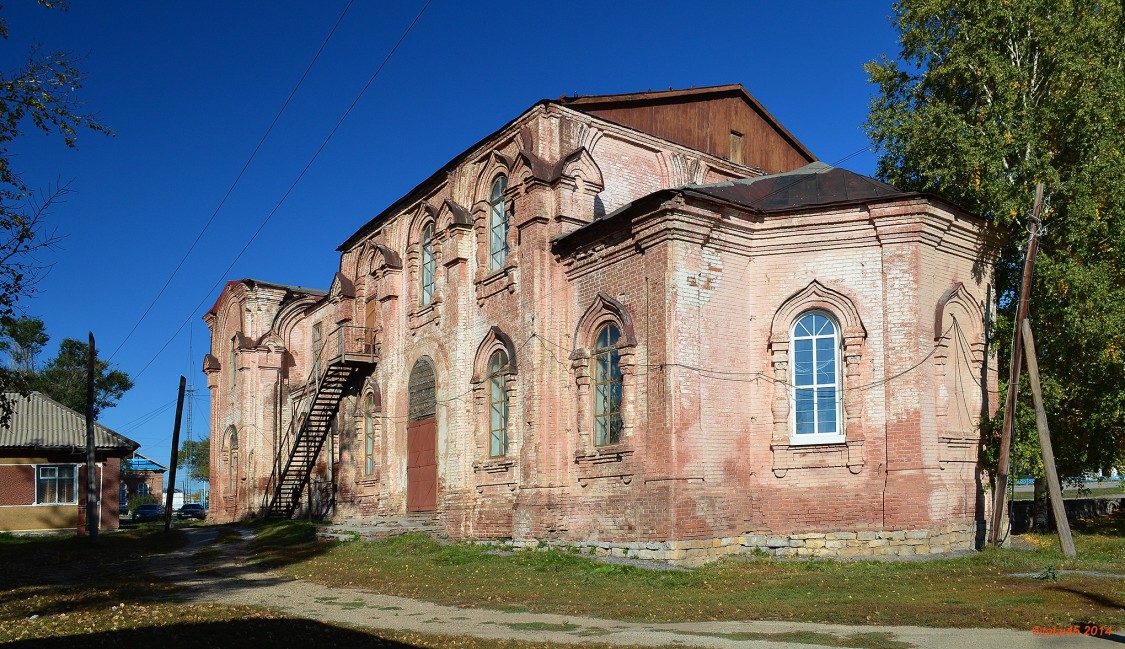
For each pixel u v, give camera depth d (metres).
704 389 20.36
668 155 28.48
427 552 24.08
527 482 23.47
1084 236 21.48
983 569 17.09
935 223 20.75
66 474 40.22
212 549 28.61
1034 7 23.41
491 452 26.14
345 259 37.25
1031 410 21.78
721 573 18.14
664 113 28.81
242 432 44.44
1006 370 22.84
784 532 20.34
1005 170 22.72
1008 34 24.00
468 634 12.94
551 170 24.88
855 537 19.70
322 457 38.38
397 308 32.75
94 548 29.89
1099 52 23.70
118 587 19.17
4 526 38.62
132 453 42.97
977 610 13.13
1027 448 21.41
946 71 24.98
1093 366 22.08
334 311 39.75
